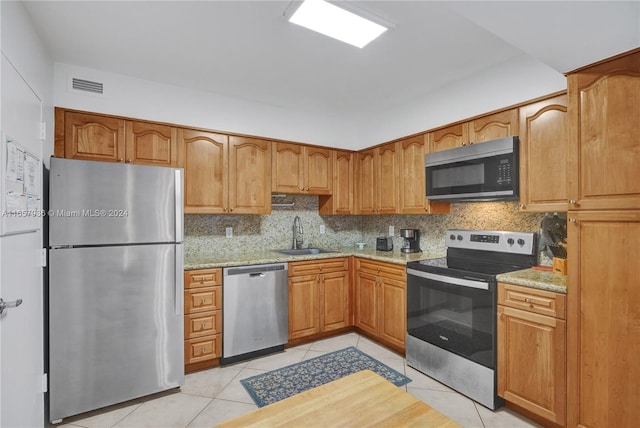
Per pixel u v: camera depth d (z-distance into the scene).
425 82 2.93
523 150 2.35
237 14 1.91
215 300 2.83
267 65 2.59
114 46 2.27
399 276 2.99
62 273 2.04
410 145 3.30
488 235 2.74
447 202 3.17
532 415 2.07
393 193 3.52
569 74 1.83
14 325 1.51
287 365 2.88
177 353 2.41
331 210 3.91
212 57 2.45
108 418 2.11
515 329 2.07
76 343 2.08
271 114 3.52
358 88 3.05
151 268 2.32
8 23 1.51
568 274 1.82
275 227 3.86
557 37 1.54
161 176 2.36
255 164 3.37
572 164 1.81
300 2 1.79
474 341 2.28
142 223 2.29
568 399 1.83
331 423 1.26
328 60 2.50
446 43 2.26
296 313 3.27
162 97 2.92
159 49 2.32
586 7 1.33
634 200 1.59
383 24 2.00
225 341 2.86
